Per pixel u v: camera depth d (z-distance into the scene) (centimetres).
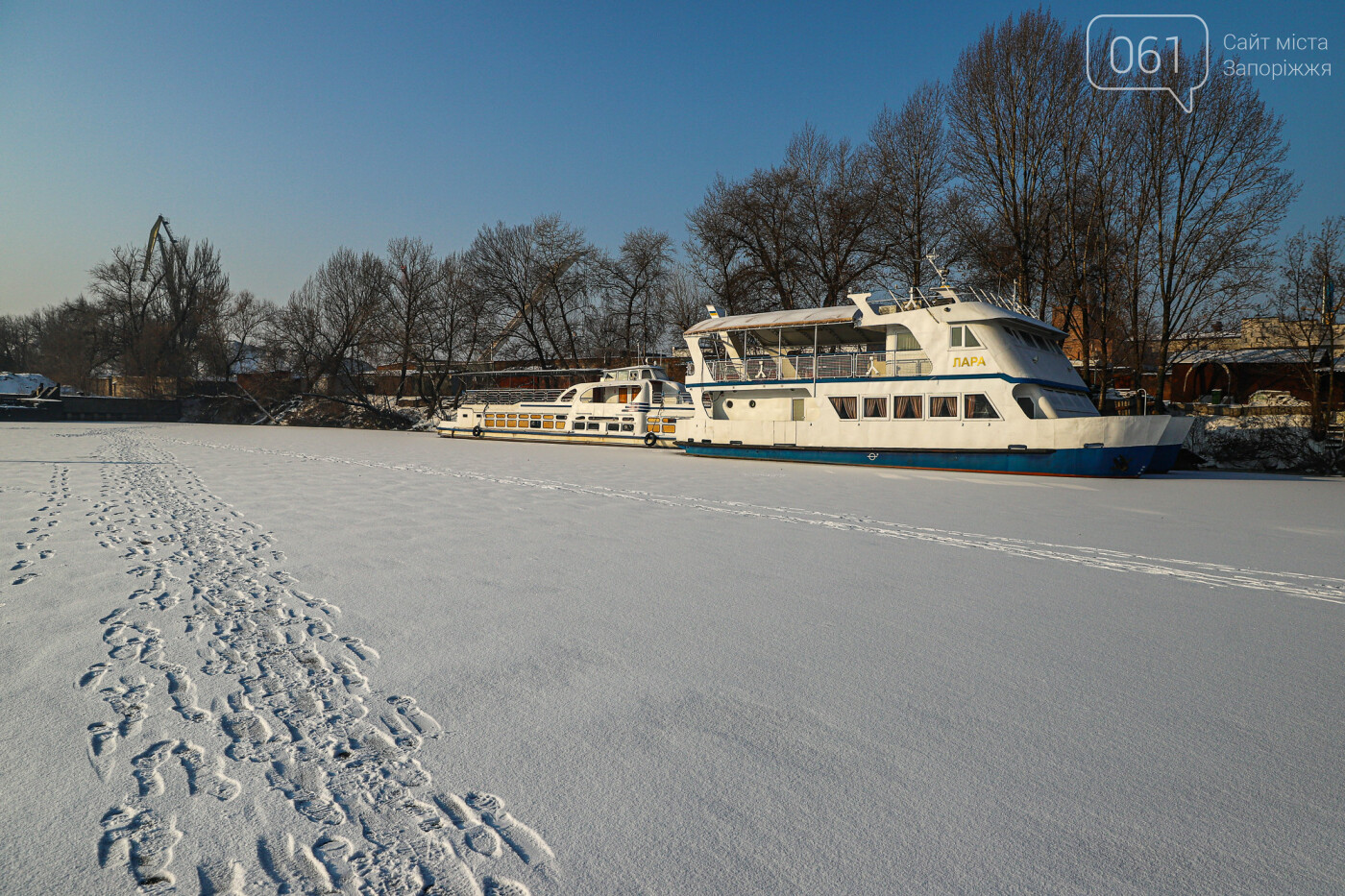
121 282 7419
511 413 4056
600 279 5566
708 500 1554
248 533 1048
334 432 4994
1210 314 3130
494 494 1580
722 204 4453
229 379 7262
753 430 2852
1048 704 506
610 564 910
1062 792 391
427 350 6153
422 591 759
